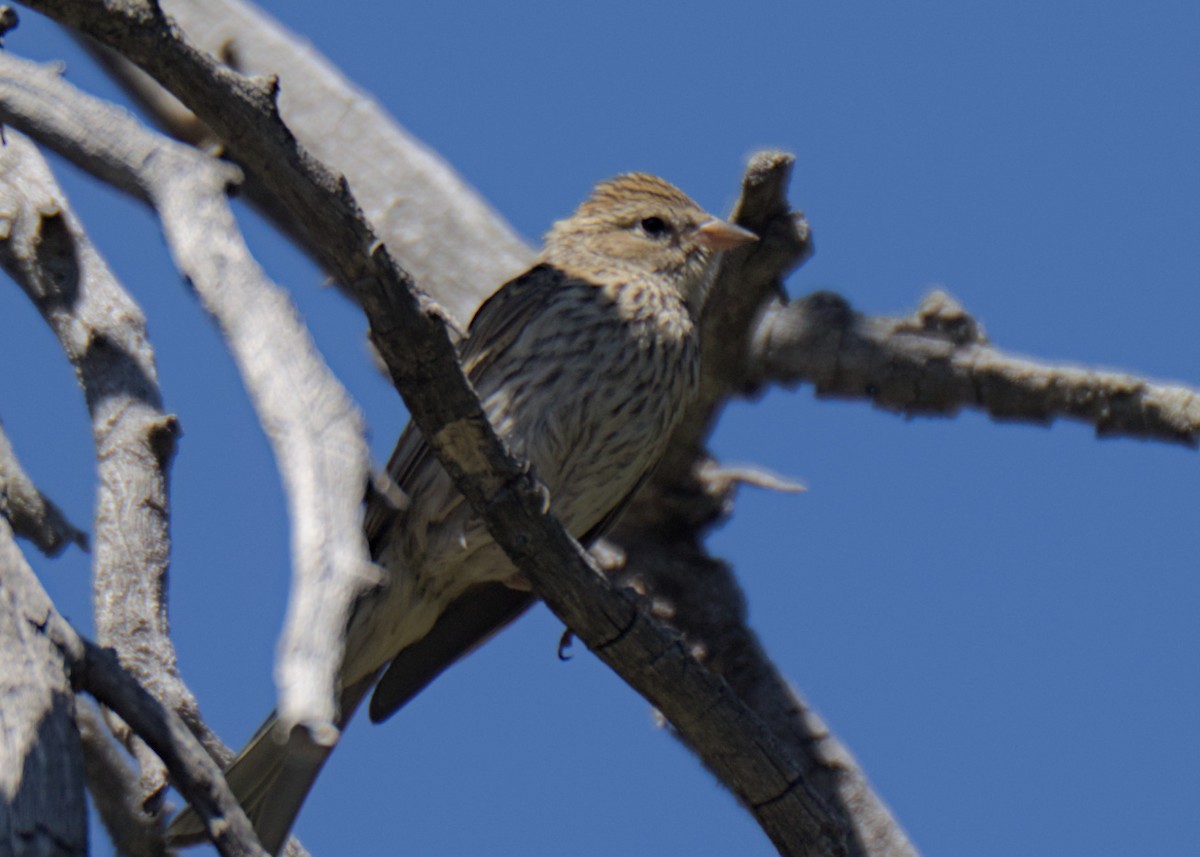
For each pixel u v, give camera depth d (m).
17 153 9.00
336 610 5.33
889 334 10.63
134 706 5.82
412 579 10.78
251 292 6.45
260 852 5.80
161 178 7.35
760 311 10.48
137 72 11.78
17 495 8.15
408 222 12.77
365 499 5.85
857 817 10.27
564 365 11.19
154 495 7.99
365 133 13.09
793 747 10.46
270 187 6.39
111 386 8.31
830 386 10.71
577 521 11.38
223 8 13.49
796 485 11.27
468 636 11.12
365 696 11.01
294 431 5.86
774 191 9.84
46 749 5.56
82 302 8.56
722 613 10.92
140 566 7.79
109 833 8.30
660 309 11.50
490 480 7.47
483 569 10.77
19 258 8.68
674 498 11.25
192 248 6.82
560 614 8.11
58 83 7.80
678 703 8.26
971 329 10.55
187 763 5.82
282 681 5.09
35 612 5.81
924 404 10.73
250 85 6.14
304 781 7.83
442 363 6.80
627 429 11.23
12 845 5.34
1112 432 10.30
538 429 11.09
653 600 10.98
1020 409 10.39
